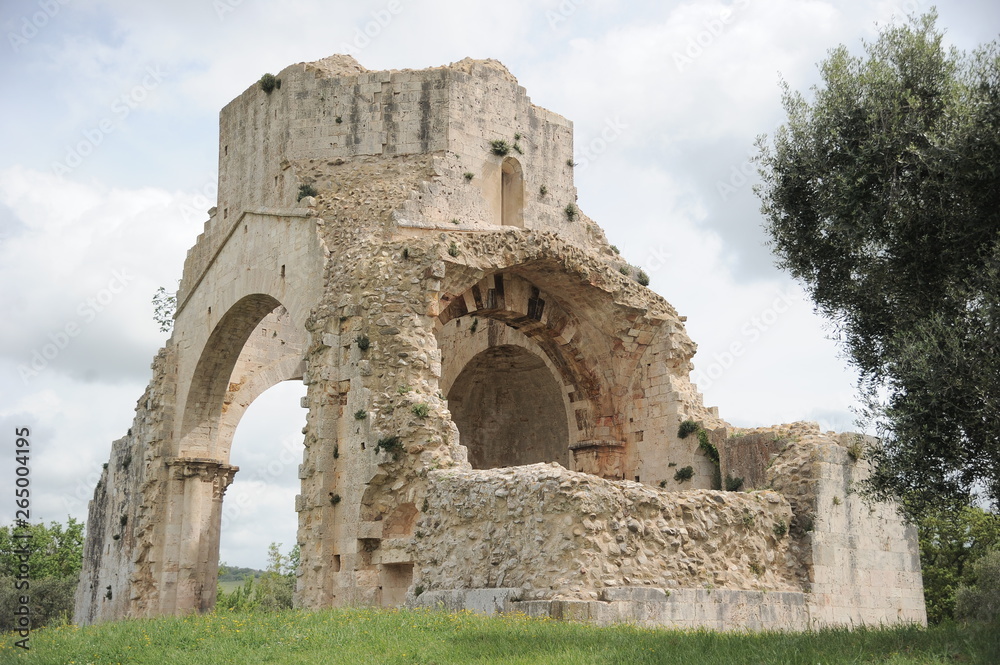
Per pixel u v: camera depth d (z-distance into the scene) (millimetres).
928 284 23000
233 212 45344
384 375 34000
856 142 24484
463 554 28344
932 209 22688
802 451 32625
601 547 25859
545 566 25938
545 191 44406
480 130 42625
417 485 31781
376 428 33062
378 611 26328
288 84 42969
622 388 41219
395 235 37594
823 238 25344
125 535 50094
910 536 34000
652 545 27109
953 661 17469
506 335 44188
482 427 48531
